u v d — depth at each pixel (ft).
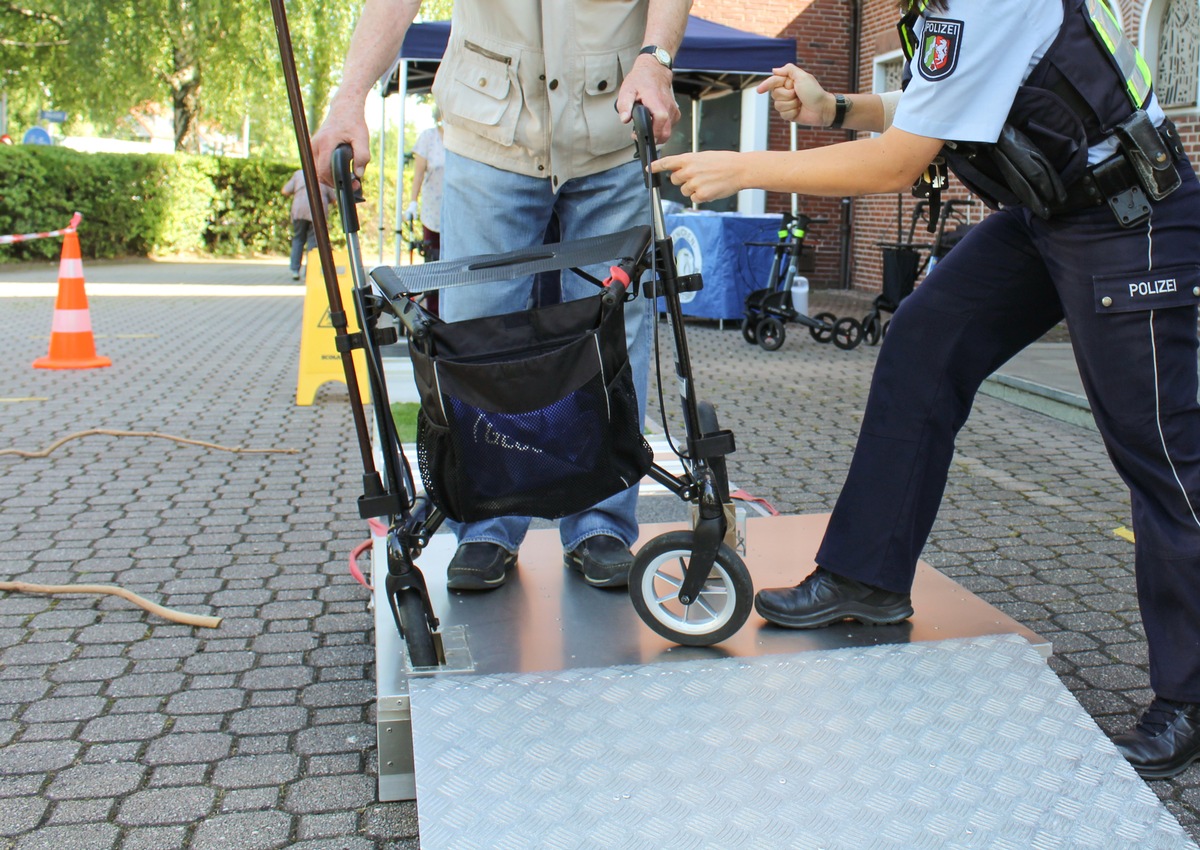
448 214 9.43
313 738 8.35
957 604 8.96
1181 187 7.01
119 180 70.18
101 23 71.20
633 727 6.97
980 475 16.74
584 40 8.84
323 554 12.80
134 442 18.76
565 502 7.52
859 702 7.26
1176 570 7.37
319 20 71.31
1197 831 7.02
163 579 11.88
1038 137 6.88
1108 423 7.48
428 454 7.43
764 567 9.62
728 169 7.29
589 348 7.17
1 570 12.09
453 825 6.16
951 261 8.21
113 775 7.77
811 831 6.19
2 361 27.68
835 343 31.73
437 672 7.64
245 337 34.37
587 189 9.34
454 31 9.18
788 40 28.68
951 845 6.12
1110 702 8.80
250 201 78.02
